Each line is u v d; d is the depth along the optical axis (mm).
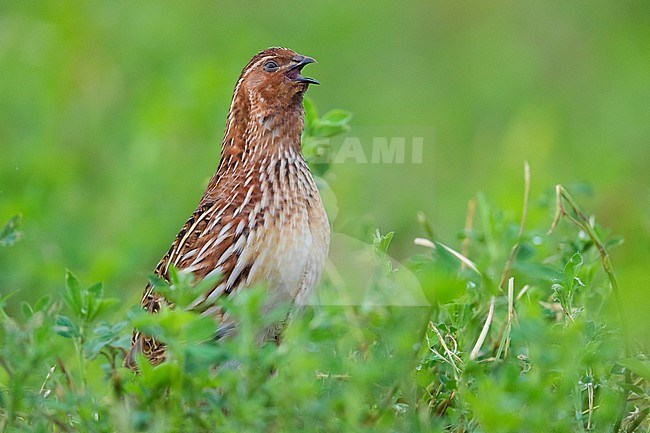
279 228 10578
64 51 19328
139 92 19078
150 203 16141
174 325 8758
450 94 21438
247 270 10531
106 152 17703
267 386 8680
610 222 16125
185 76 18594
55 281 13789
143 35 20531
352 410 8594
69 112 18406
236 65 19891
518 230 11672
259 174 10797
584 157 18297
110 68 19531
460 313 10477
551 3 22938
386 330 9812
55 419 9188
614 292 10266
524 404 8898
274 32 22266
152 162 16453
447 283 9219
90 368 11688
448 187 17828
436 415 9727
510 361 9867
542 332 9055
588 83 21859
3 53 19016
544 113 18594
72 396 9203
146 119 17328
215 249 10570
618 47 22281
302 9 22750
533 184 16531
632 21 22781
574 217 12188
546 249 11977
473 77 21922
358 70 21875
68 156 17016
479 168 18797
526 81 21750
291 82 11086
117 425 8883
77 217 15742
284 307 9180
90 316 9883
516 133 18031
